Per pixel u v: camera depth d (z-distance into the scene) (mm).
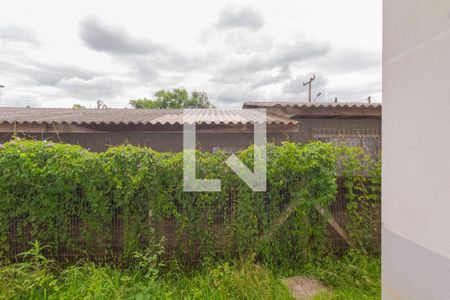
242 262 2869
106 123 4766
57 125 4844
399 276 910
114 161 2867
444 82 733
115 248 3098
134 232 3016
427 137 783
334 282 2744
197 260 3109
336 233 3299
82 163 2854
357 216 3201
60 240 3014
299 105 5746
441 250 747
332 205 3268
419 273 816
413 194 840
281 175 3055
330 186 3008
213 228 3098
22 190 2896
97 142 5582
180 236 3088
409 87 853
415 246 835
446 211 732
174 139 5734
